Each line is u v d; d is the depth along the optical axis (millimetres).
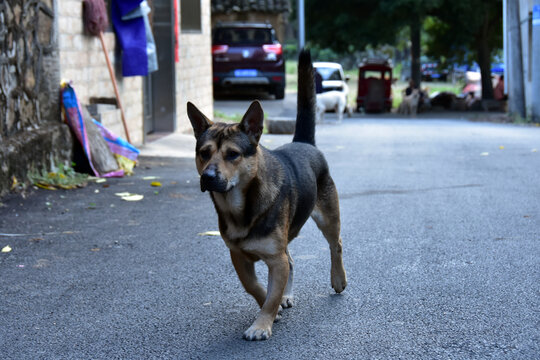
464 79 44594
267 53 26297
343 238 6270
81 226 6695
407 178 9805
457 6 28312
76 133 9484
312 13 30734
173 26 15086
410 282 4961
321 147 14664
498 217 7062
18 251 5828
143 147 12797
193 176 9703
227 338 4004
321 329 4121
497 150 13336
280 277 4004
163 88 15312
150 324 4227
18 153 7969
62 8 9750
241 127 3773
